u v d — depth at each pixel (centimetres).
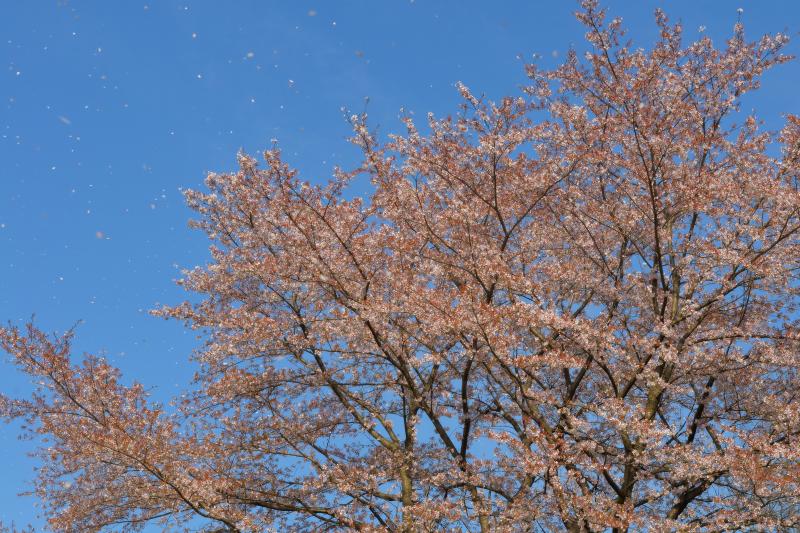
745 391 1082
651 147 973
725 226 1052
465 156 1064
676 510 991
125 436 934
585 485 943
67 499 1098
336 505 1073
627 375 1030
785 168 1016
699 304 1037
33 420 1042
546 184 1055
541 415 1051
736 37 1084
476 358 955
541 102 1098
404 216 1085
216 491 1014
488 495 1033
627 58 1040
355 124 1041
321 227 1077
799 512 991
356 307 1016
